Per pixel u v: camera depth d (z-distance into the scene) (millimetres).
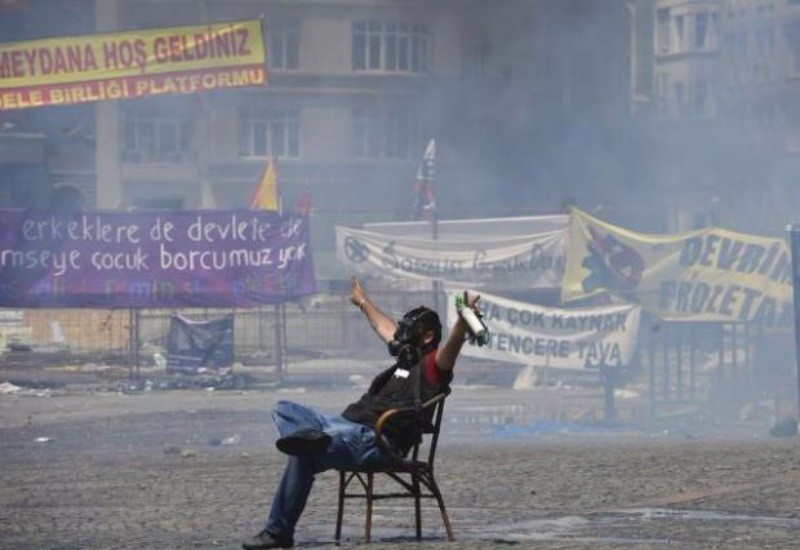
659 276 46219
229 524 19328
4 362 59375
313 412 16766
